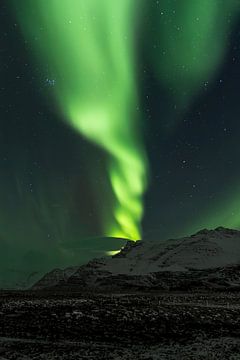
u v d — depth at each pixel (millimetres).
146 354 31125
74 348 32000
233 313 46750
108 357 29859
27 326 38469
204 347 33469
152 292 100000
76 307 46219
